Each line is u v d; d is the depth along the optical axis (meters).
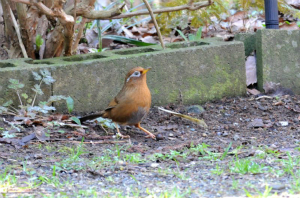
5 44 12.73
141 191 6.55
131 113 9.68
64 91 10.88
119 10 11.27
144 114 9.82
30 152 8.76
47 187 6.80
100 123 10.41
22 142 9.23
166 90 11.66
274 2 13.01
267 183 6.58
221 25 16.19
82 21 12.26
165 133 10.28
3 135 9.54
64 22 11.22
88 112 11.09
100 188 6.76
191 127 10.62
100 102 11.19
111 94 11.27
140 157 8.48
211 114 11.30
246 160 7.66
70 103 10.62
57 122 9.96
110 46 15.20
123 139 9.86
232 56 12.13
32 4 10.27
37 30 12.79
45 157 8.49
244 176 7.04
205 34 15.60
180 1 14.14
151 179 7.17
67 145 9.23
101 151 8.91
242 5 14.59
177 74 11.70
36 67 10.66
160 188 6.65
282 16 16.53
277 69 12.59
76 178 7.32
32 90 10.62
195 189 6.50
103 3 18.03
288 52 12.63
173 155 8.41
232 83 12.21
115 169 7.74
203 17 14.56
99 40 14.04
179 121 10.91
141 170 7.68
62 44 12.52
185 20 14.59
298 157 7.92
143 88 9.66
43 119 10.25
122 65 11.27
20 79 10.51
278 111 11.41
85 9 11.43
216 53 11.97
